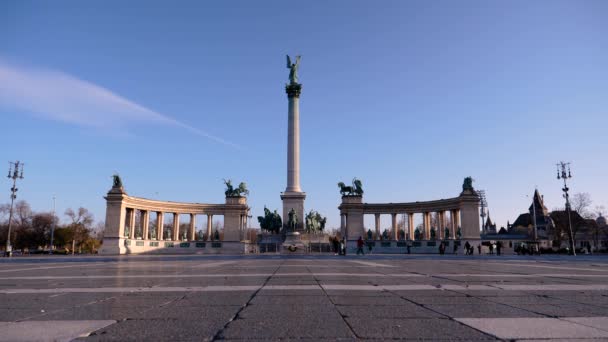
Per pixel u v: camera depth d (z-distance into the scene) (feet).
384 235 334.85
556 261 138.00
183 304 35.68
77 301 37.63
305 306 34.50
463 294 42.06
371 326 26.58
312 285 51.06
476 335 24.13
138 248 301.43
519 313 31.04
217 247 333.42
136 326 26.63
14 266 106.83
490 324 27.09
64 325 26.99
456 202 296.71
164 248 318.04
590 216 443.73
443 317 29.50
